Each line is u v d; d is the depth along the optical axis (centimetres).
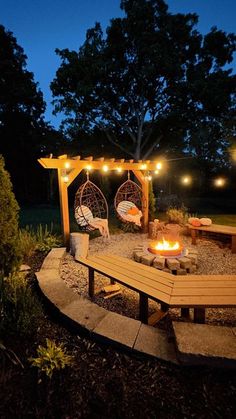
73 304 276
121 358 207
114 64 1573
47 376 187
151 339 219
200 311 237
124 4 1675
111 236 676
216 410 162
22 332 229
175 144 1864
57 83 1716
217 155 1738
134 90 1712
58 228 752
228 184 1747
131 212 656
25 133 1825
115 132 1925
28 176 1773
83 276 387
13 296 259
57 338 235
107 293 332
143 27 1603
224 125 1681
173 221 705
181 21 1642
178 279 271
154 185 1688
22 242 457
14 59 1850
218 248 552
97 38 1720
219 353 187
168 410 163
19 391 176
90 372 194
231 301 221
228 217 1003
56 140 1884
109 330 230
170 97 1633
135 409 164
